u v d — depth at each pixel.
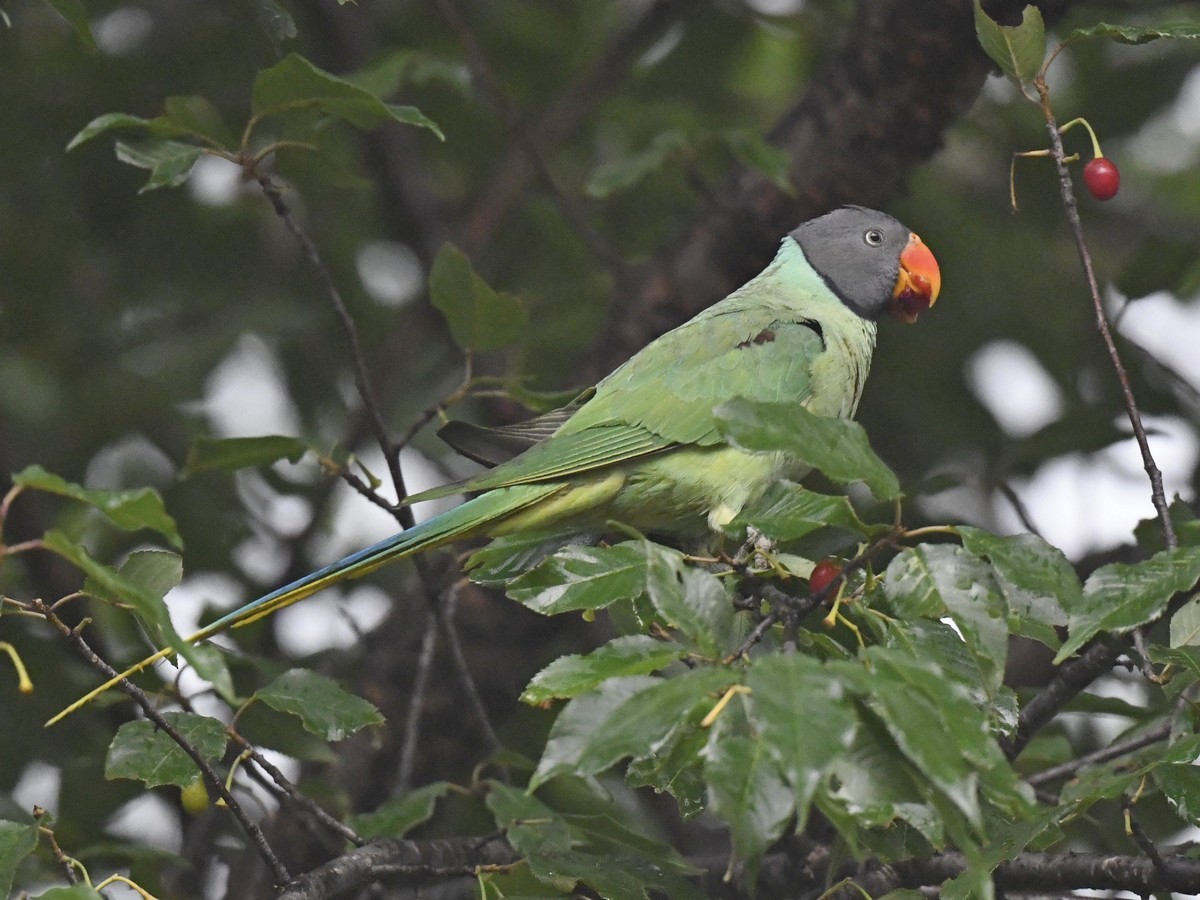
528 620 10.86
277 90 7.58
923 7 10.16
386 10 13.53
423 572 8.81
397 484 8.30
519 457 8.50
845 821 4.67
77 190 12.61
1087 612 5.38
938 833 5.09
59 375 12.45
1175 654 6.31
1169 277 9.87
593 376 11.12
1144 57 12.89
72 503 10.75
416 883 7.52
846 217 10.29
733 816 4.46
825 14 13.67
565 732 4.89
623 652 5.16
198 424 12.48
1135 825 6.77
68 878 6.26
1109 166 7.05
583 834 7.62
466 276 8.30
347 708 6.79
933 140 10.61
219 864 10.25
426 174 13.36
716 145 13.05
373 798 10.64
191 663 4.77
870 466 5.20
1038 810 4.57
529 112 13.77
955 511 11.42
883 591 5.53
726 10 13.37
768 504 5.67
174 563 6.18
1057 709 7.40
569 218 11.59
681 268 11.05
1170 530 6.52
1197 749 6.12
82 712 9.55
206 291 12.96
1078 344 11.75
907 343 12.86
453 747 10.67
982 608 5.40
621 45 12.55
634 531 5.42
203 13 12.07
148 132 8.18
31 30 12.21
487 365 11.72
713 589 5.29
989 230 13.20
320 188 12.91
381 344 13.02
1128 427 10.30
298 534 11.75
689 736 5.06
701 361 9.03
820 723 4.36
